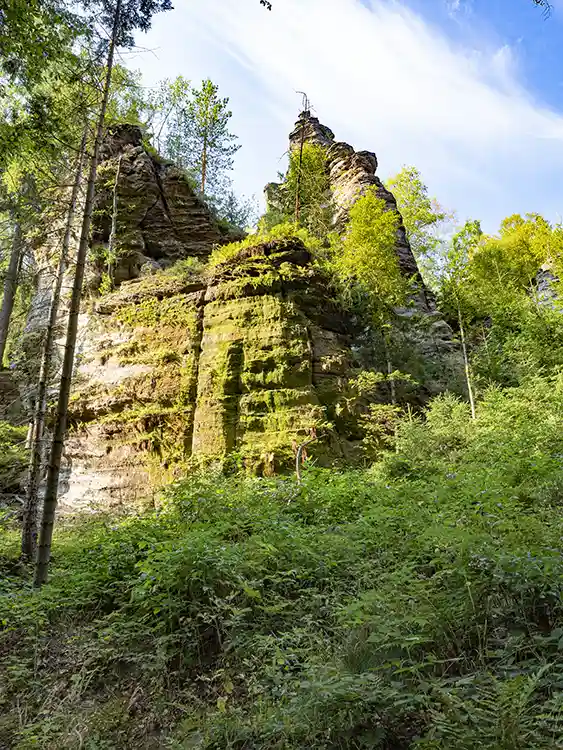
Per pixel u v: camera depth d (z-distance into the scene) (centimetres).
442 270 1981
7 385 2067
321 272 1759
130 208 2277
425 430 1412
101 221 2211
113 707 395
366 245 1898
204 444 1483
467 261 1961
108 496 1588
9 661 485
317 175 2794
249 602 475
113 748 350
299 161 2677
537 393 1374
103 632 484
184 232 2388
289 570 515
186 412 1558
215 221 2536
